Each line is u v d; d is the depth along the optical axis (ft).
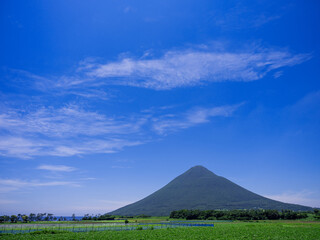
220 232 214.48
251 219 504.43
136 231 222.28
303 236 183.42
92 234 191.11
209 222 431.84
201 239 166.91
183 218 602.85
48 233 195.93
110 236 179.01
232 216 527.81
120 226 287.28
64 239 157.99
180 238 170.91
